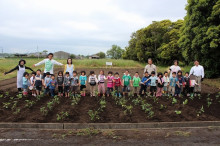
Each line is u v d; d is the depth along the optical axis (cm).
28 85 834
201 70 873
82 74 843
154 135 486
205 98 809
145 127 538
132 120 562
